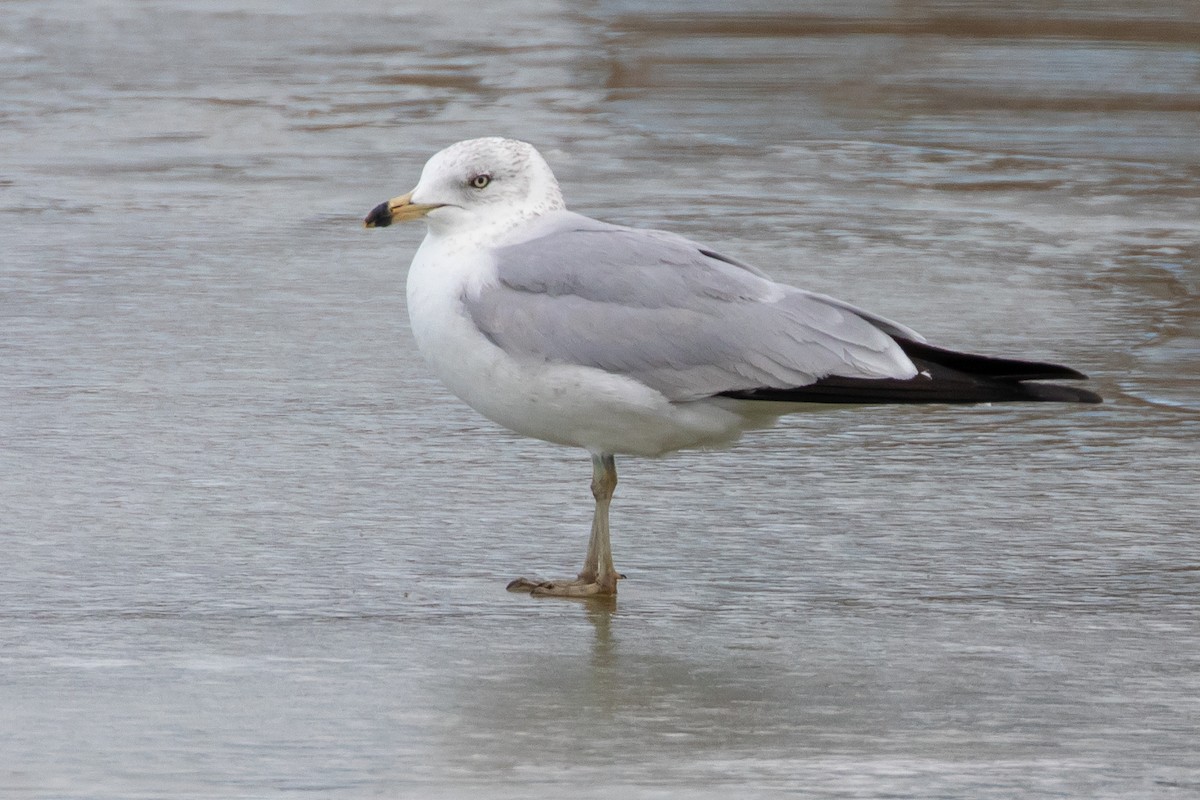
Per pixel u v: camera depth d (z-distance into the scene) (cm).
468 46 3269
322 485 1212
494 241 1056
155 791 747
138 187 2184
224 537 1106
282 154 2394
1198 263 1900
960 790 759
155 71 2950
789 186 2245
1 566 1043
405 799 741
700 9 3778
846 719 842
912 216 2102
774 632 969
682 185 2234
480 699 863
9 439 1291
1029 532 1133
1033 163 2409
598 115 2686
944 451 1304
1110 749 808
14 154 2350
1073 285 1802
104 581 1024
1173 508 1180
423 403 1410
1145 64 3166
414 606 1002
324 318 1653
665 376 1018
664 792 752
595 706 856
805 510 1177
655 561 1087
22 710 837
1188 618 987
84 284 1745
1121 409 1407
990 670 911
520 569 1070
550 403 1032
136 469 1234
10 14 3484
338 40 3309
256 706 848
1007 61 3188
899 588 1037
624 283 1028
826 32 3512
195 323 1625
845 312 1030
